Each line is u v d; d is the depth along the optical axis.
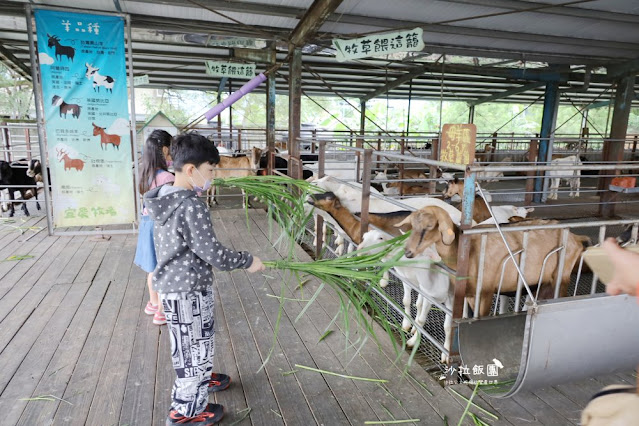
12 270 4.30
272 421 2.18
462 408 2.29
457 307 2.45
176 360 1.91
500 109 31.44
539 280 2.77
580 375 2.12
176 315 1.83
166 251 1.78
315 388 2.45
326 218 4.33
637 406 0.86
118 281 4.05
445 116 32.50
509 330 2.35
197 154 1.79
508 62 9.07
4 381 2.48
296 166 6.67
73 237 5.51
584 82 8.82
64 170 5.27
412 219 2.46
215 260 1.76
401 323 3.43
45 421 2.17
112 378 2.53
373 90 13.77
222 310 3.45
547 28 6.52
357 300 2.16
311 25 5.44
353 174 9.46
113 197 5.45
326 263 2.08
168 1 5.29
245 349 2.86
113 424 2.16
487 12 5.79
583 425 0.93
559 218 7.46
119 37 5.14
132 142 5.49
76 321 3.23
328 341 2.97
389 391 2.43
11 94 13.87
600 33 6.79
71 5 5.75
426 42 7.55
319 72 11.20
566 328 1.97
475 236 2.75
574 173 9.35
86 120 5.21
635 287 0.83
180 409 1.98
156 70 10.70
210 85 13.32
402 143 7.12
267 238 5.66
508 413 2.24
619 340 2.08
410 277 3.15
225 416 2.21
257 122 29.02
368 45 5.20
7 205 7.21
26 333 3.04
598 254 0.96
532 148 7.54
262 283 3.99
